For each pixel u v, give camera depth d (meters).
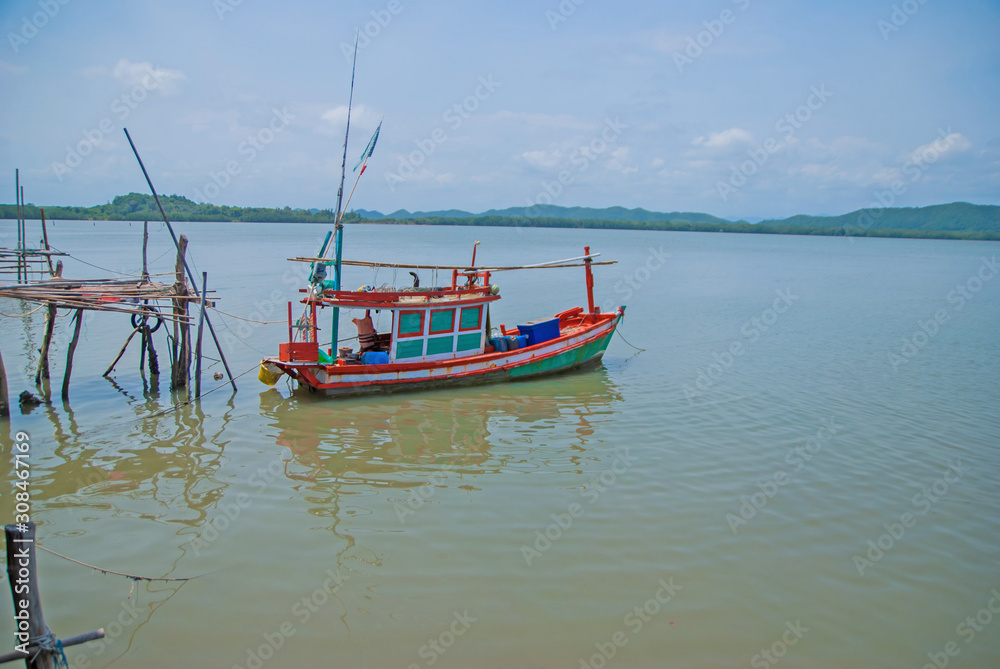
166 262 56.50
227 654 8.13
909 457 14.87
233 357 23.61
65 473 13.30
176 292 19.08
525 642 8.45
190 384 19.78
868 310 38.72
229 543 10.70
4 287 16.75
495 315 34.94
